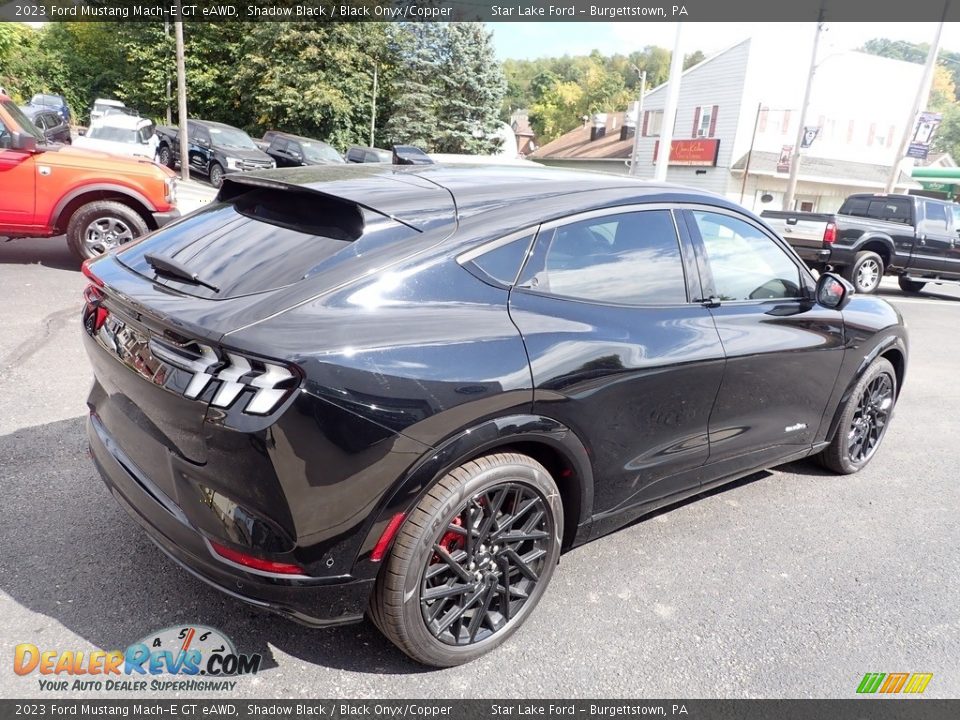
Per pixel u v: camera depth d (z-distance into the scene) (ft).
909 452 15.98
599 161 145.18
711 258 10.42
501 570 8.11
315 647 8.13
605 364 8.36
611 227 9.21
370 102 127.54
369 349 6.66
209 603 8.65
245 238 7.97
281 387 6.26
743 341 10.34
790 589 10.14
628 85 305.32
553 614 9.11
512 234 8.14
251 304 6.70
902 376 14.88
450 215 7.99
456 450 7.11
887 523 12.43
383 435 6.63
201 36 129.70
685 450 10.01
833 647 8.93
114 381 7.84
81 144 50.52
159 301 7.04
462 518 7.54
